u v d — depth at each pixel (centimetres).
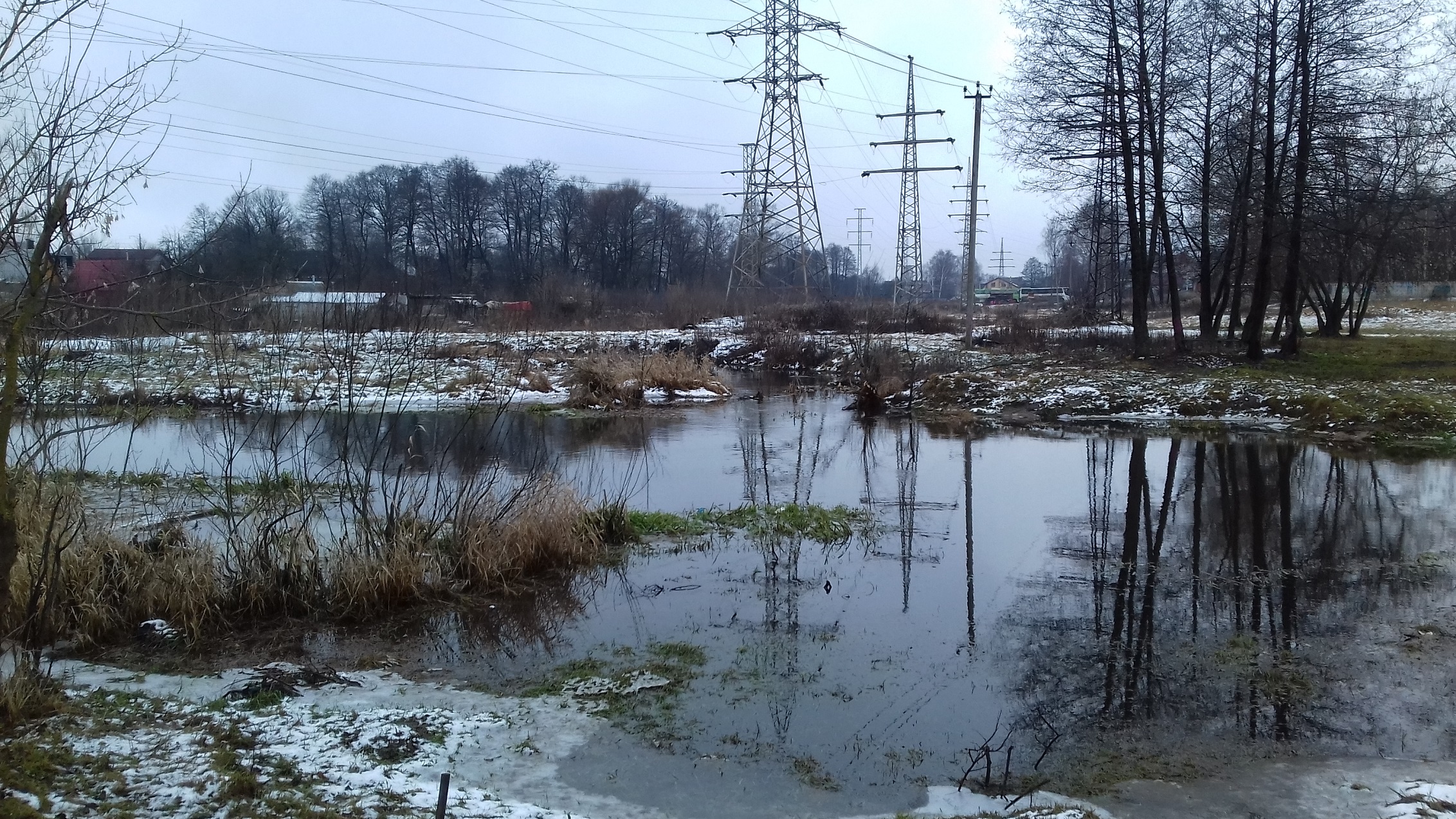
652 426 1811
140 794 395
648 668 617
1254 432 1683
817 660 633
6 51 416
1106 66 2348
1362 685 583
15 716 472
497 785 455
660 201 7438
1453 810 423
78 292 554
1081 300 6041
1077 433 1709
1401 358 2352
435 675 607
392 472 1223
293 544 731
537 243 6906
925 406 2061
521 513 859
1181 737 518
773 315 3769
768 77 4322
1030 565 861
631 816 429
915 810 438
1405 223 2472
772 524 991
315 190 6303
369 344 2331
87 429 764
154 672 598
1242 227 2458
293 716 519
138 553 716
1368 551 892
